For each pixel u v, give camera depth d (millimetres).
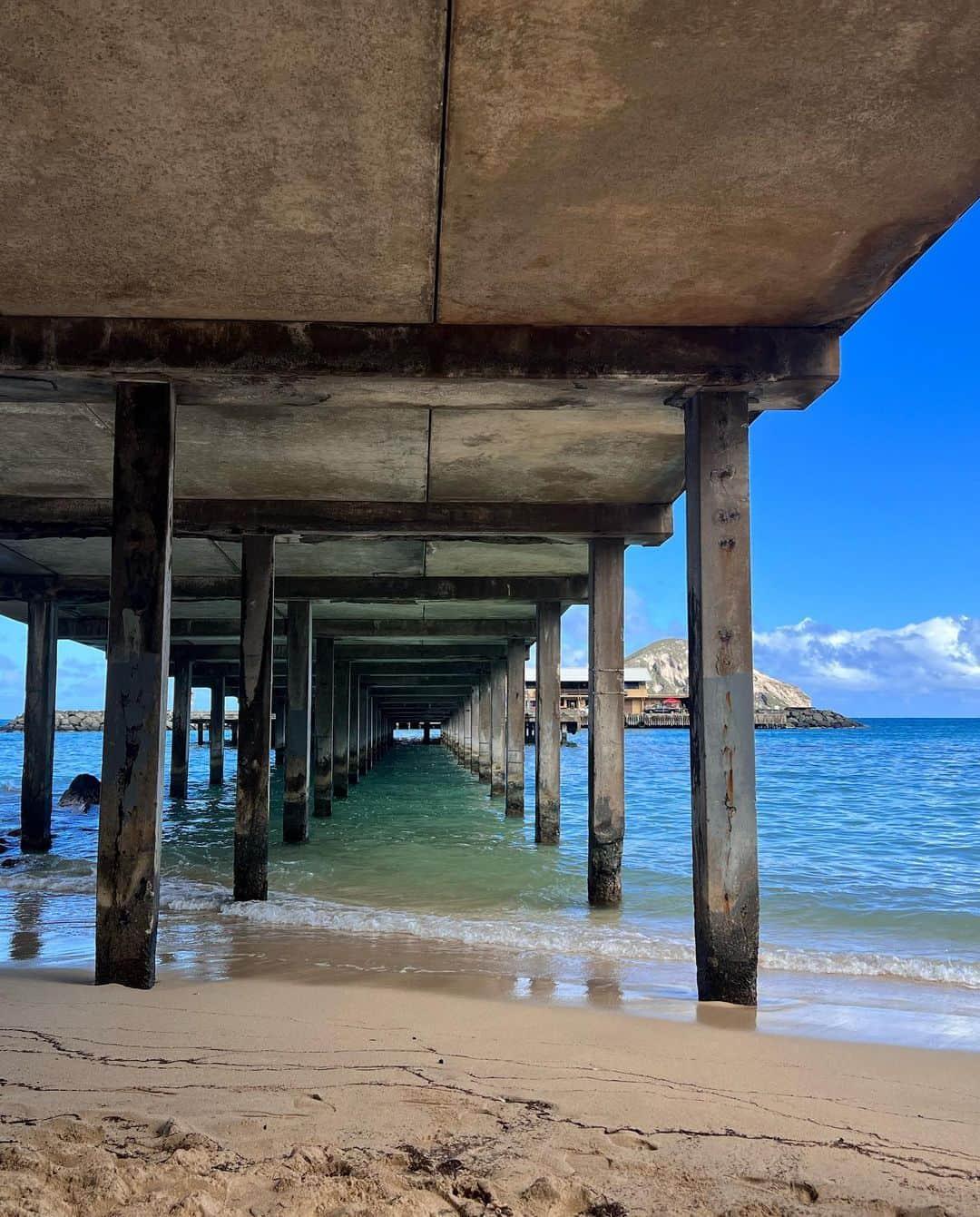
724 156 4180
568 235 4812
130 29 3434
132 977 5785
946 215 4668
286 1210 2801
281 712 36688
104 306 5586
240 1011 5137
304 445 8375
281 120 3920
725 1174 3211
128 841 5855
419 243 4875
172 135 4023
